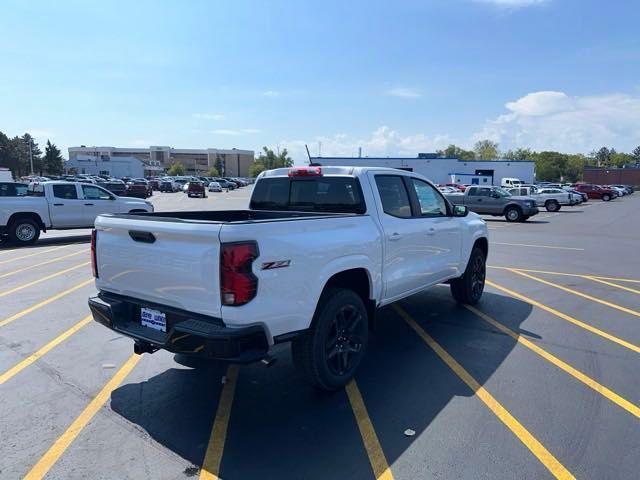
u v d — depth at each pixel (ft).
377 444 10.73
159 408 12.44
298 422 11.74
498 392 13.34
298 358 12.69
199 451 10.46
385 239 15.25
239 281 10.42
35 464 9.91
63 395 13.15
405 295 17.12
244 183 313.73
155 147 606.14
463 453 10.36
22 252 39.24
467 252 21.43
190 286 11.07
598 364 15.38
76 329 18.78
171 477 9.52
